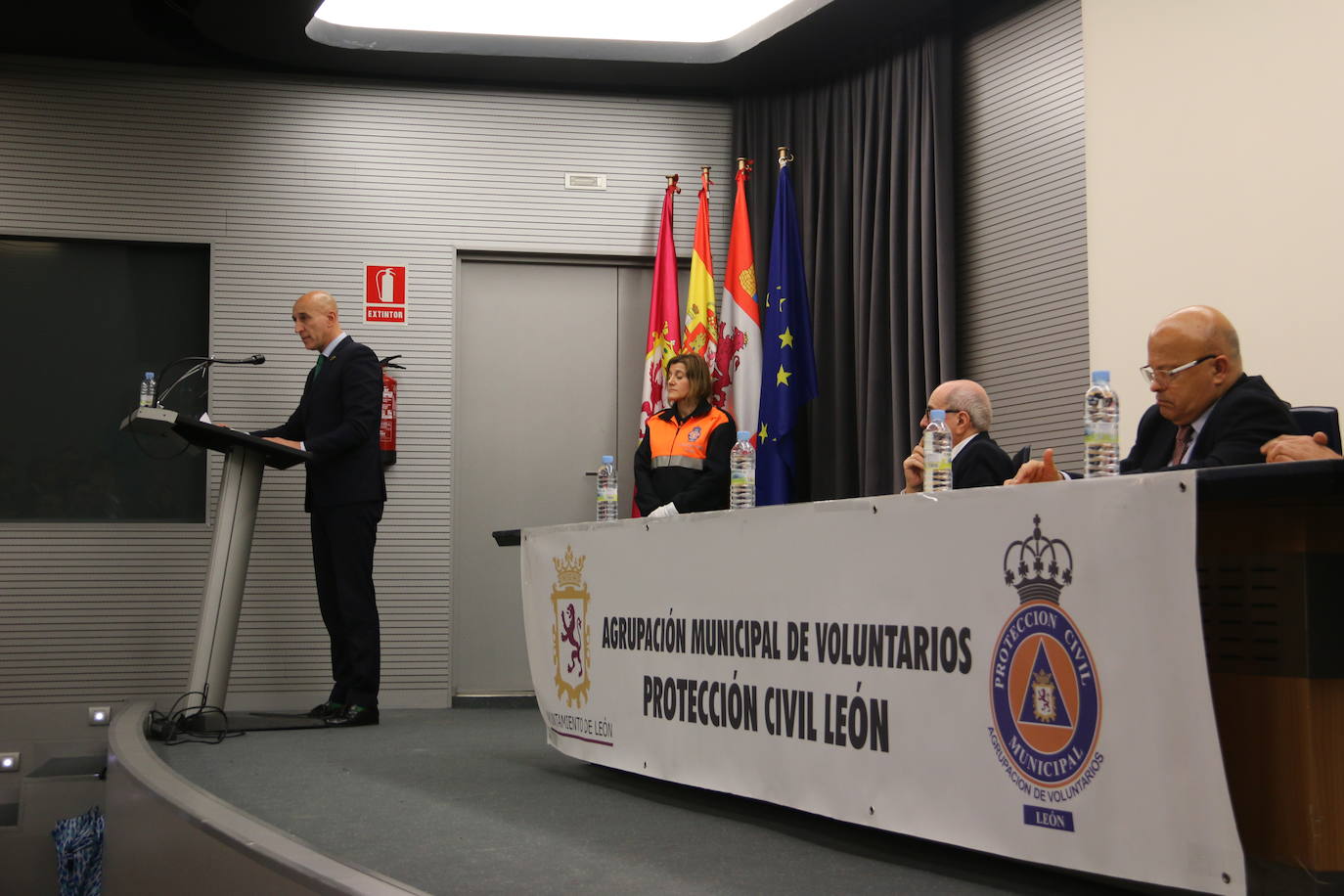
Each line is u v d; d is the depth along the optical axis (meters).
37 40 5.65
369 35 5.70
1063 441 4.84
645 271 6.31
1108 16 4.66
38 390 5.86
